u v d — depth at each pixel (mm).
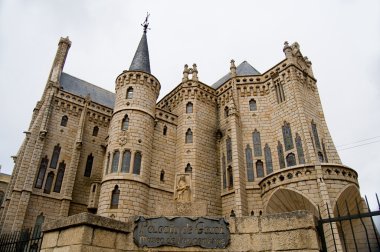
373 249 20578
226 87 37750
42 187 32469
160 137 33906
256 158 31000
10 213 29672
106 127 40625
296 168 22875
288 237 8609
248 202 28688
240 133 32594
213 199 31672
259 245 8938
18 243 11969
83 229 8773
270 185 24297
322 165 22234
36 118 38688
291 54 33344
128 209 26875
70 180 33969
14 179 34281
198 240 9406
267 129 32406
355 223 21594
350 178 22078
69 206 32938
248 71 39719
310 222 8438
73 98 39062
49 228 9945
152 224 9875
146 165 30266
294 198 22484
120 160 29141
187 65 39781
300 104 29922
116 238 9547
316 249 8031
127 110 32125
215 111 37875
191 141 33969
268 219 9164
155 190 30359
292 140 29328
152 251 9445
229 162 33031
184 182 13469
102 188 28531
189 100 36750
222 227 9500
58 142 35750
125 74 34531
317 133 30078
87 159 37312
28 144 33781
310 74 35188
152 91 34875
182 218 9875
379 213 7070
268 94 34219
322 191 20859
